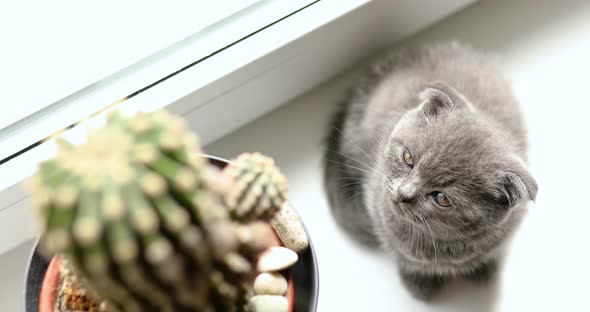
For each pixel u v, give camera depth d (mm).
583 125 440
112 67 340
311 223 404
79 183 168
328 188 405
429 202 375
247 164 249
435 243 388
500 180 351
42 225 181
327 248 401
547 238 413
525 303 397
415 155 376
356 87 428
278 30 364
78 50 338
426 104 374
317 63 403
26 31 334
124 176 168
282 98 411
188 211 184
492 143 363
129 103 335
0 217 328
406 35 445
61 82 333
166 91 341
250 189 242
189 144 192
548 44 461
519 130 394
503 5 472
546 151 433
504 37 461
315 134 422
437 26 461
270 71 374
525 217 405
